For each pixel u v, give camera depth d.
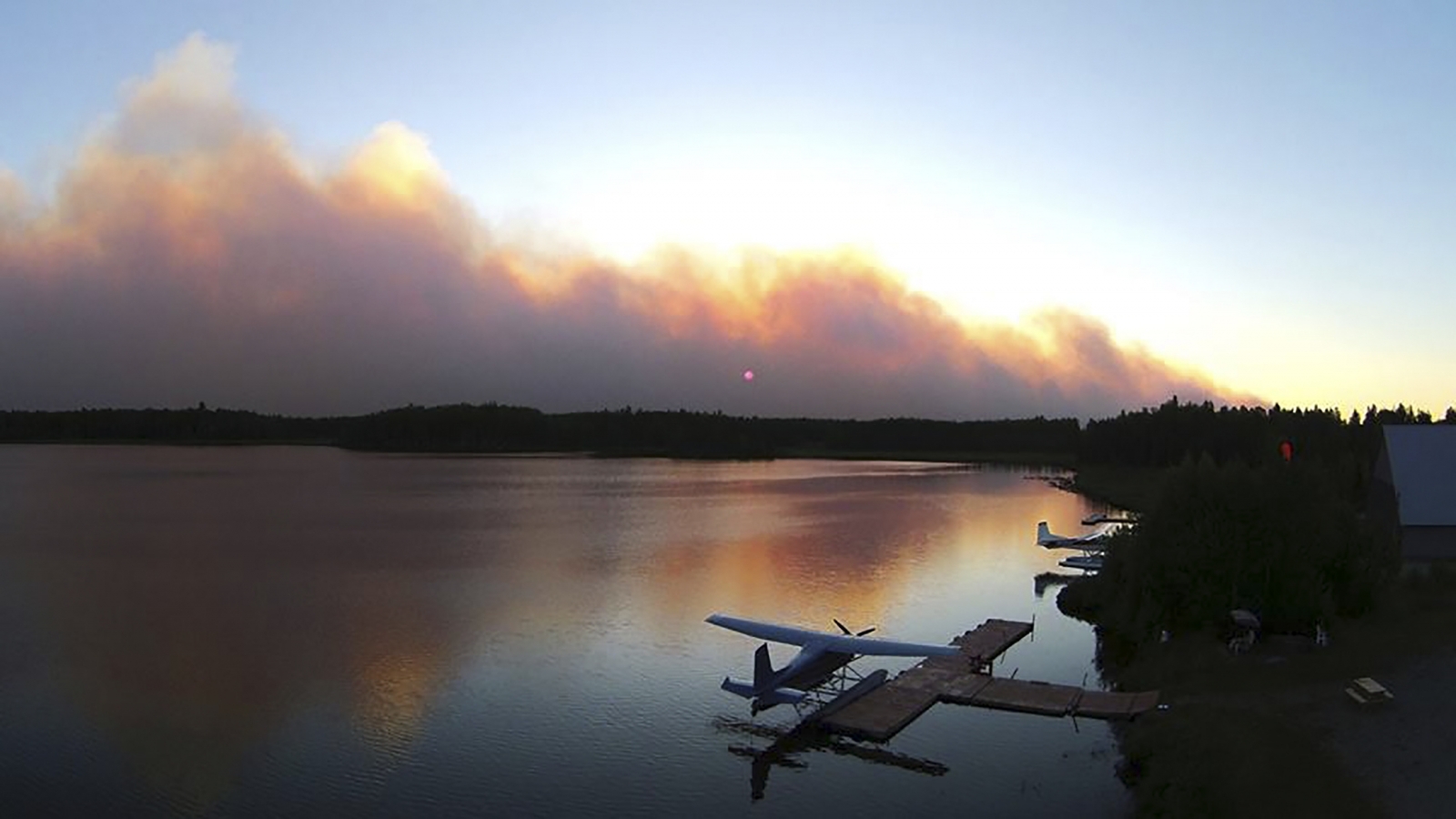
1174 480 49.84
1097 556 79.69
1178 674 40.91
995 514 125.31
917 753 35.47
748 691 39.09
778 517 120.06
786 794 32.19
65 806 31.11
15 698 42.28
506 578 73.19
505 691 43.72
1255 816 25.89
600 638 53.72
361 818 30.36
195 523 109.12
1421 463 63.06
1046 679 45.03
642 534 100.81
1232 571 45.12
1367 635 42.53
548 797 32.00
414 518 116.75
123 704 41.44
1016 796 31.61
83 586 69.44
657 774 34.00
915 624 57.50
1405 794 26.25
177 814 30.59
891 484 189.50
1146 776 31.88
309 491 157.12
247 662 48.34
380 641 52.84
